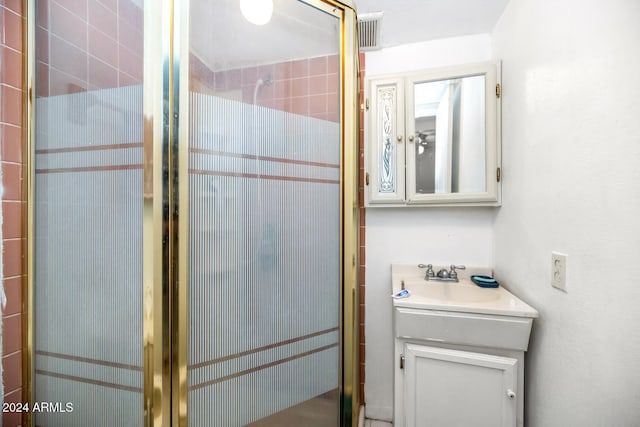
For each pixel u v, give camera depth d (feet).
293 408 2.86
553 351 2.68
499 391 2.97
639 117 1.81
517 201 3.49
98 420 2.56
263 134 2.70
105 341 2.51
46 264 2.71
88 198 2.54
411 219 4.66
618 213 1.96
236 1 2.61
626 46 1.90
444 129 4.18
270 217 2.73
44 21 2.69
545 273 2.85
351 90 3.03
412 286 3.97
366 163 4.38
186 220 2.33
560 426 2.55
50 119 2.66
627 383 1.88
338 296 3.08
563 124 2.58
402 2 3.80
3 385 2.60
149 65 2.25
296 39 2.85
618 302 1.96
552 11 2.75
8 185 2.61
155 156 2.26
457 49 4.50
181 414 2.32
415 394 3.22
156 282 2.27
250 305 2.64
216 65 2.50
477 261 4.45
